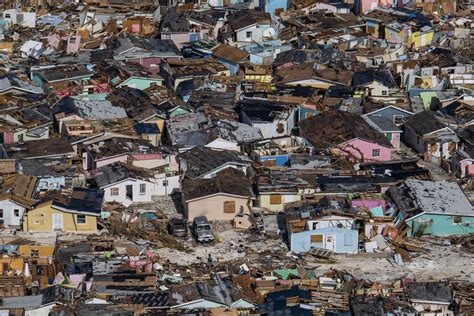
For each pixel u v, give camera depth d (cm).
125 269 11081
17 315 10006
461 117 15938
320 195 13175
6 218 12600
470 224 12762
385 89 16888
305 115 15988
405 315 10281
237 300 10450
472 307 10650
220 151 14275
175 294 10488
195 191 13050
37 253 11606
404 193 13112
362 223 12469
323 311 10350
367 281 11306
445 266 11994
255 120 15425
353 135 14738
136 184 13438
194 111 15912
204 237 12356
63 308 10131
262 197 13200
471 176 14375
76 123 15050
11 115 15250
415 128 15475
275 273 11325
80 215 12506
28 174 13412
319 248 12212
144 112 15550
